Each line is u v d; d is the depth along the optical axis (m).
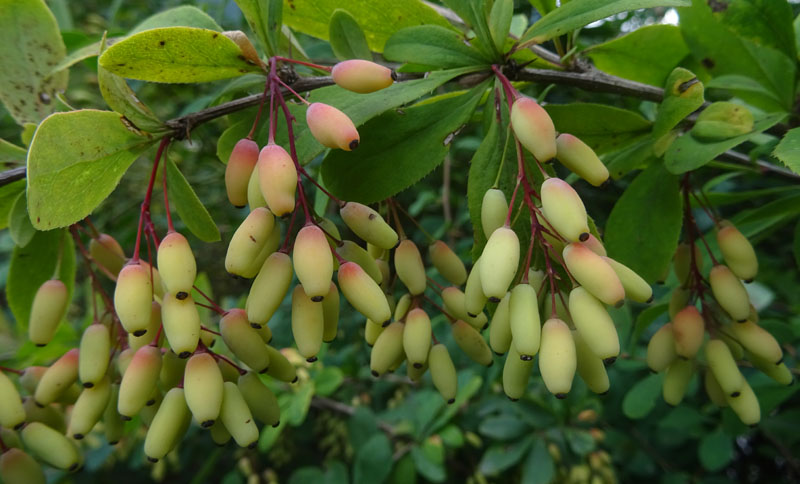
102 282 0.37
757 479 0.44
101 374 0.13
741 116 0.13
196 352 0.11
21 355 0.23
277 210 0.10
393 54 0.12
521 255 0.12
